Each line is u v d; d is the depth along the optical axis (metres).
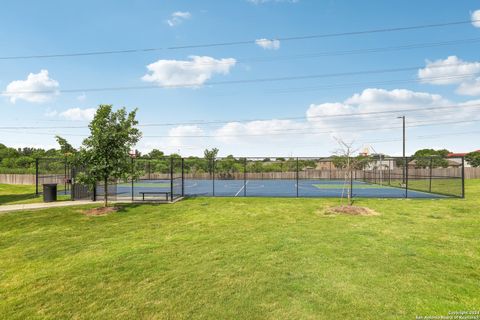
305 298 4.67
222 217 11.73
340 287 5.06
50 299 4.75
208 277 5.57
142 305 4.52
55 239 8.48
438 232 8.95
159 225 10.28
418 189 23.98
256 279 5.45
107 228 9.85
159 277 5.60
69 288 5.16
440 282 5.25
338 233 8.88
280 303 4.52
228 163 43.44
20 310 4.41
